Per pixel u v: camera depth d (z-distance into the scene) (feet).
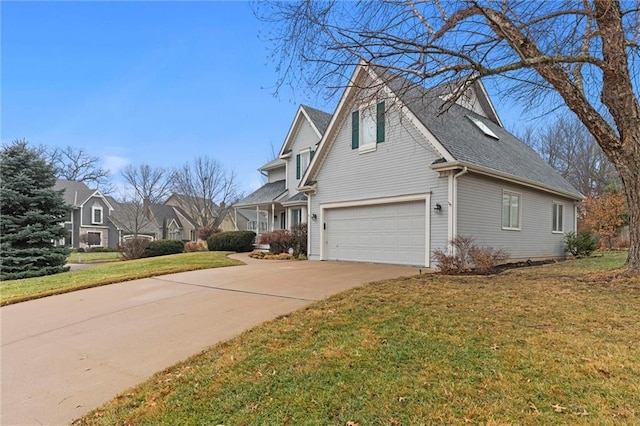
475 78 22.72
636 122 22.62
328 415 9.29
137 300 23.71
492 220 37.70
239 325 17.43
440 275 28.37
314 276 30.04
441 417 8.86
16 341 17.08
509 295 19.97
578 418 8.57
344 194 43.37
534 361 11.55
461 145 36.42
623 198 67.15
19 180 46.65
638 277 21.85
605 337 13.43
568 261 41.73
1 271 44.19
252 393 10.67
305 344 13.96
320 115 66.74
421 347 13.00
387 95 29.99
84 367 13.79
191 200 130.00
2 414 10.71
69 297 25.86
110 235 125.90
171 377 12.32
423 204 35.65
